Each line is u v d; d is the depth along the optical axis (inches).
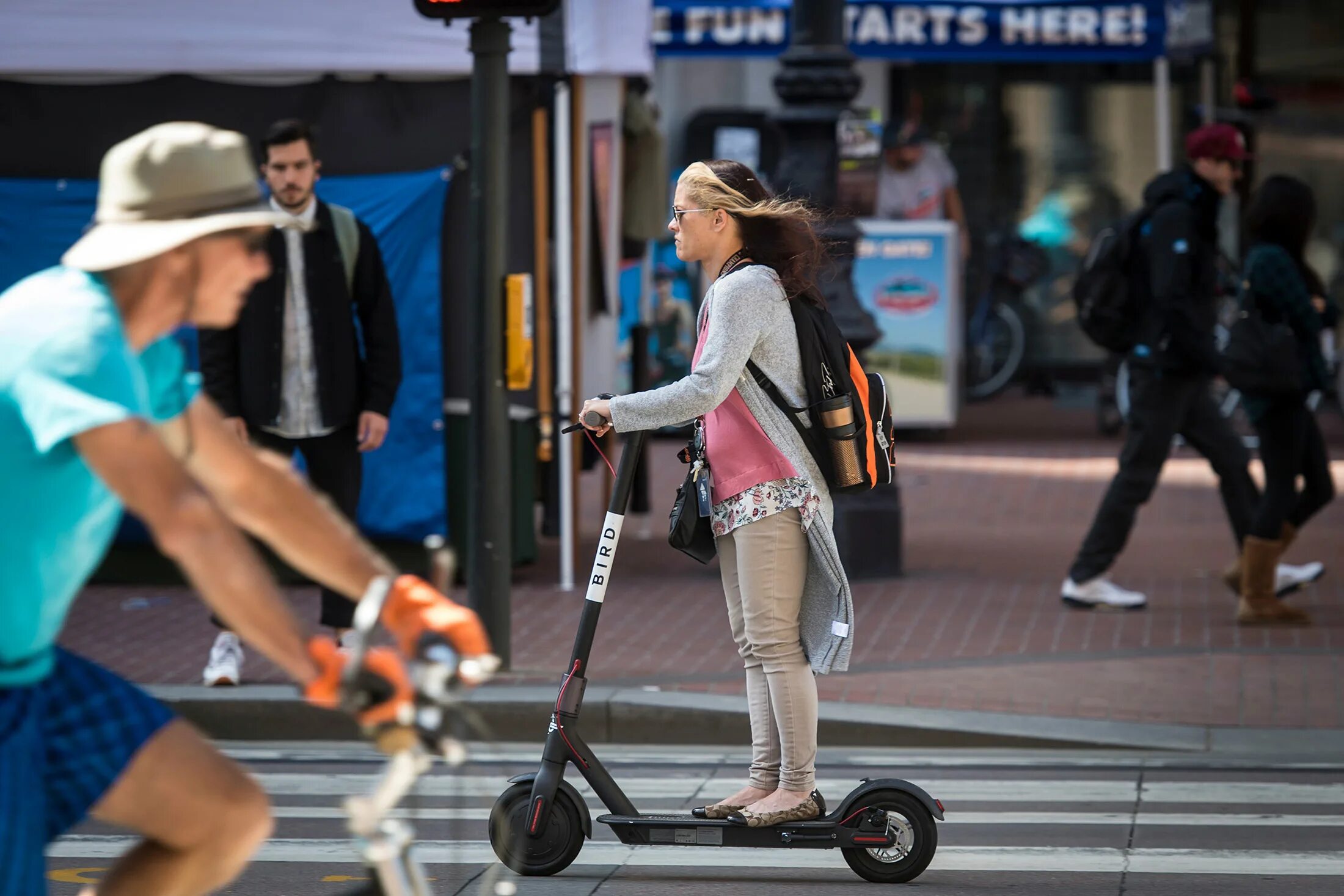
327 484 1047.0
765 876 685.3
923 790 671.8
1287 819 776.9
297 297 1021.8
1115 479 1206.3
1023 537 1537.9
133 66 1259.8
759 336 653.3
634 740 944.3
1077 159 2578.7
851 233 1327.5
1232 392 2158.0
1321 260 2519.7
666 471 1984.5
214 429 389.1
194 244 360.5
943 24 1824.6
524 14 971.3
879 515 1334.9
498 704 944.3
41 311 345.1
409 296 1282.0
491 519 1016.2
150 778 371.6
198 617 1219.2
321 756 922.1
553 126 1327.5
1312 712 952.9
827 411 658.8
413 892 353.7
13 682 358.6
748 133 2440.9
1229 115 2246.6
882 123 2301.9
